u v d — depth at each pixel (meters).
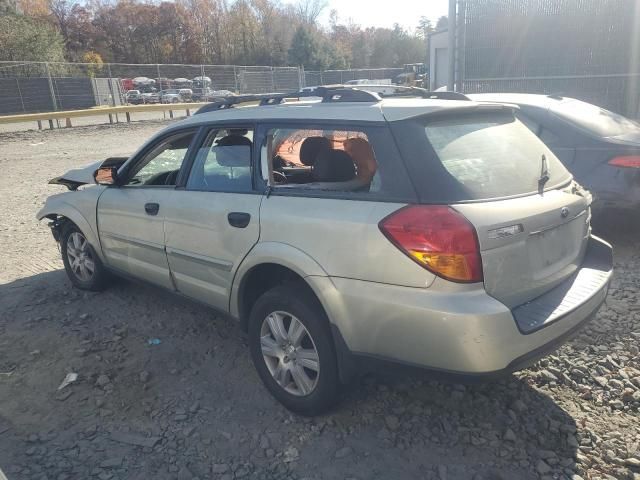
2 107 24.22
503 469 2.76
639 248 5.72
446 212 2.56
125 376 3.69
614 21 10.50
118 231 4.44
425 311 2.54
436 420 3.14
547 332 2.69
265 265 3.22
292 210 3.06
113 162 5.36
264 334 3.31
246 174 3.43
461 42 12.33
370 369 2.84
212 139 3.74
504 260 2.62
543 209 2.84
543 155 3.28
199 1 70.69
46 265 5.92
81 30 70.31
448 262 2.51
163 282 4.13
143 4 72.56
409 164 2.72
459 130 2.98
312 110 3.21
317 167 3.13
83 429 3.14
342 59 65.19
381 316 2.68
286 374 3.21
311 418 3.18
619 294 4.70
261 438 3.04
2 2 46.03
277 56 69.75
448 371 2.59
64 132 21.33
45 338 4.22
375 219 2.70
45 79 25.38
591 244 3.48
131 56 71.00
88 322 4.48
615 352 3.80
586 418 3.14
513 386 3.44
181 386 3.56
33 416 3.27
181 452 2.94
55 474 2.77
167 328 4.37
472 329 2.47
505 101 5.95
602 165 5.32
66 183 5.40
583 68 11.03
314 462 2.84
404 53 84.81
